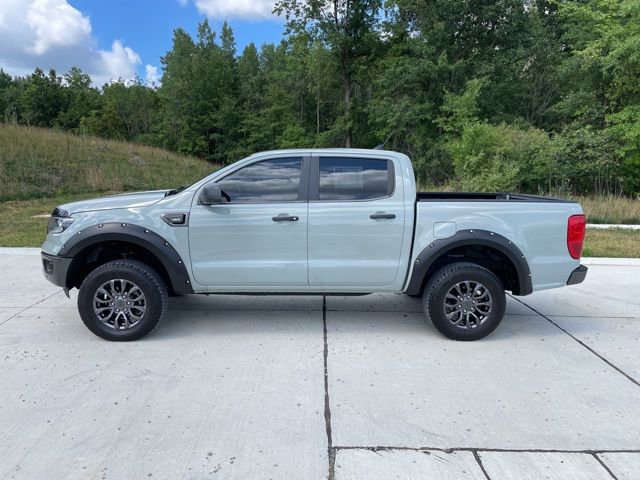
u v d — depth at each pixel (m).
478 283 4.68
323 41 30.03
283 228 4.63
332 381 3.88
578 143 16.98
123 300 4.63
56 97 59.12
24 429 3.14
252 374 3.98
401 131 25.50
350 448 2.99
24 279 7.01
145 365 4.13
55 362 4.17
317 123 39.50
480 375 4.03
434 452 2.96
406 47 27.31
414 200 4.71
